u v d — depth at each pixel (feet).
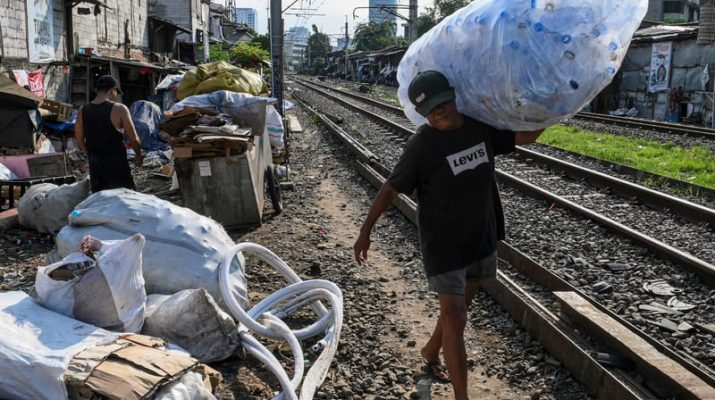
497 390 13.76
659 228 26.32
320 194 34.86
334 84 250.16
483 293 19.07
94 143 21.47
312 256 22.79
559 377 14.01
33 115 42.37
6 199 29.45
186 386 10.16
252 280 19.88
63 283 12.04
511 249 22.04
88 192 24.56
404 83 12.94
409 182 11.41
